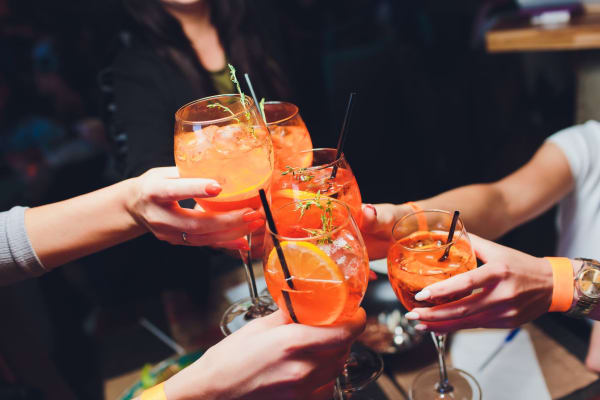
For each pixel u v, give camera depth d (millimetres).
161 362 1395
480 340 1325
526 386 1186
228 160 1026
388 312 1429
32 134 3479
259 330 957
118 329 1595
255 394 926
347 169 1164
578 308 1127
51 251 1213
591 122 1732
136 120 2023
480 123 4465
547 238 3152
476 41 4629
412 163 4023
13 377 1914
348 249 896
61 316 2938
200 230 1073
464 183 3955
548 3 3877
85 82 4266
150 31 2098
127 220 1188
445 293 987
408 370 1270
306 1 4559
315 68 4121
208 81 2191
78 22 4109
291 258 861
